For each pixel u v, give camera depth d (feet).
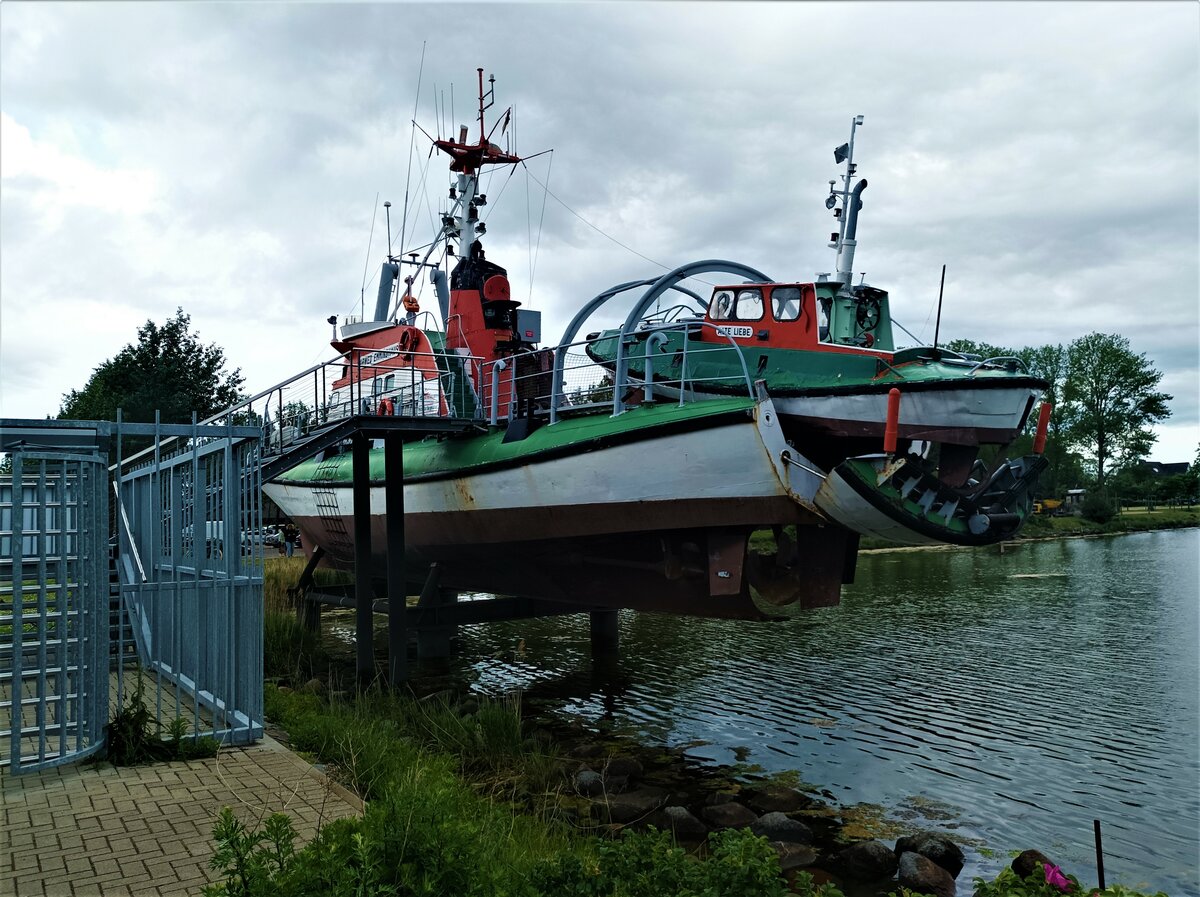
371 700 37.73
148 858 16.62
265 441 55.21
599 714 41.01
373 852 11.45
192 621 29.40
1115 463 250.78
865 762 33.63
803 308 35.42
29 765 21.80
